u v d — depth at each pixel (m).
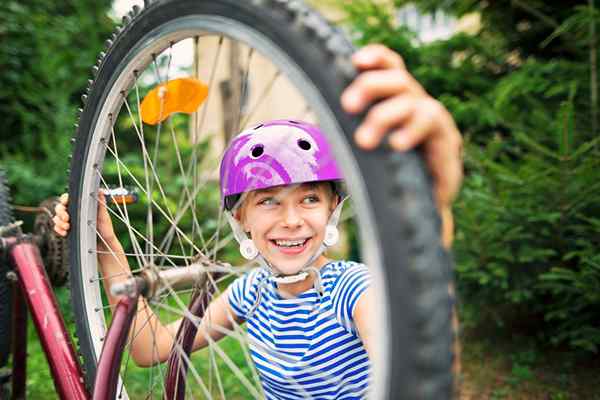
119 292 1.07
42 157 4.51
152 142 4.86
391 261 0.65
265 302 1.37
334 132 0.70
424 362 0.63
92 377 1.38
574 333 2.48
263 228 1.26
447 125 0.70
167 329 1.46
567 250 2.55
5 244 1.47
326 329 1.27
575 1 3.11
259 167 1.22
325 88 0.71
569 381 2.57
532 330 3.08
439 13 3.67
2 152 4.38
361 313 1.19
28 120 4.34
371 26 3.64
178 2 1.00
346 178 0.69
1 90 4.37
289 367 1.31
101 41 5.20
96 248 1.42
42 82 4.59
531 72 2.99
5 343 1.73
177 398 1.31
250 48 0.90
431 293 0.63
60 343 1.34
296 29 0.76
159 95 1.19
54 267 1.63
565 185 2.38
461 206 2.61
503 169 2.52
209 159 5.15
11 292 1.70
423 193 0.65
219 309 1.50
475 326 3.17
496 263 2.53
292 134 1.24
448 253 0.67
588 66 2.83
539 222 2.50
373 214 0.66
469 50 3.57
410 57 3.65
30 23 4.59
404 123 0.66
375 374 0.68
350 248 3.90
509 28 3.44
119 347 1.11
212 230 4.28
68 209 1.45
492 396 2.48
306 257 1.26
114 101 1.27
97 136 1.33
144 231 4.06
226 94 6.00
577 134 2.73
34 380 2.56
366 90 0.66
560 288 2.42
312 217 1.25
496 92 3.04
